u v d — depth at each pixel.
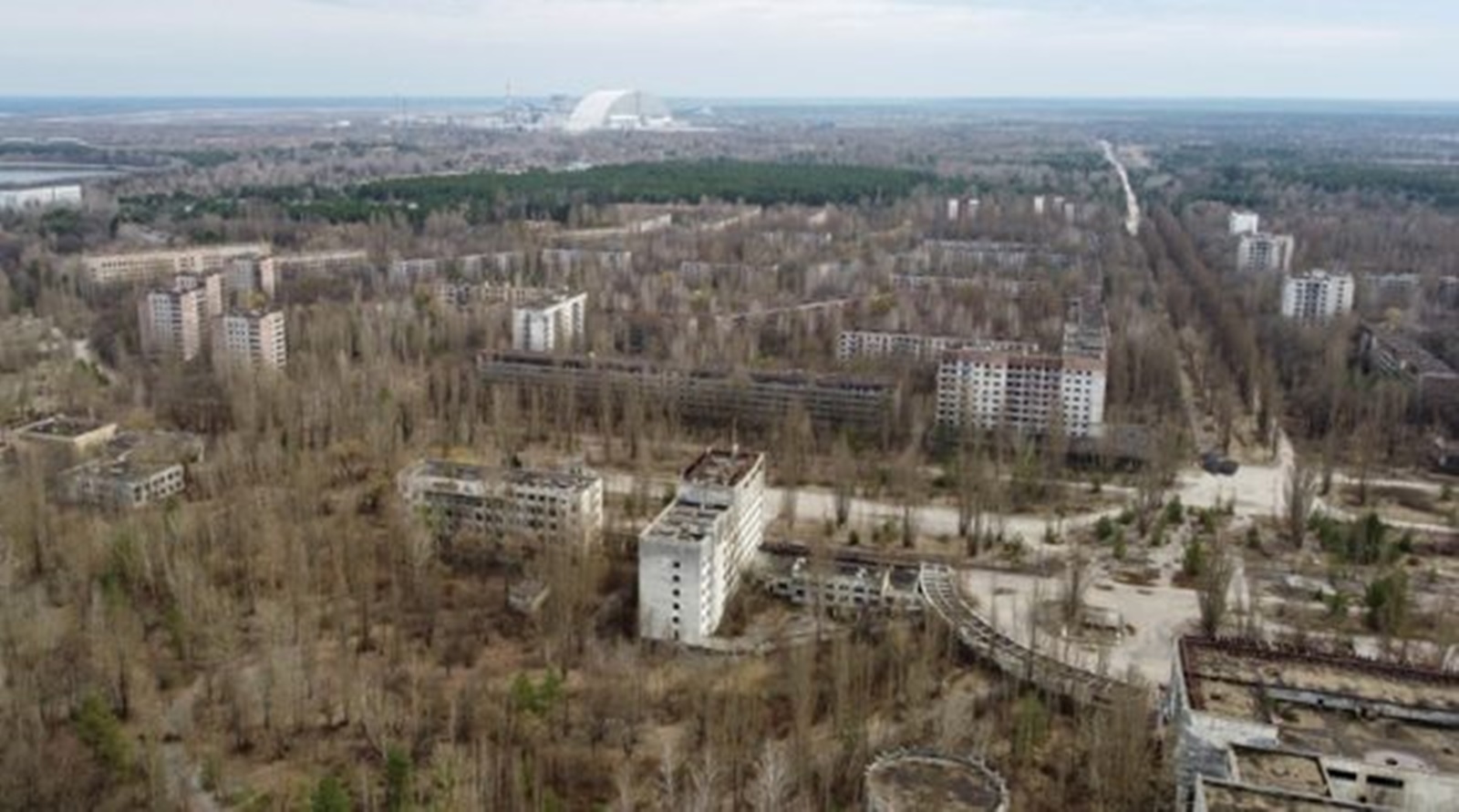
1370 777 183.88
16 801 199.12
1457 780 180.50
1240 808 165.62
